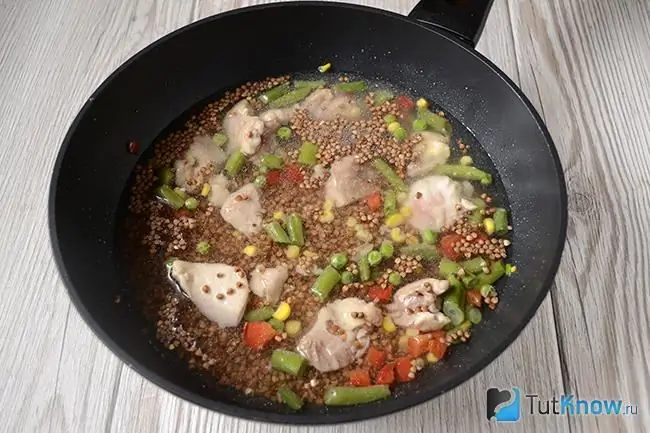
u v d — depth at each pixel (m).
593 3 0.45
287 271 0.33
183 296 0.32
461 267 0.33
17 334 0.33
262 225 0.34
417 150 0.37
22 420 0.30
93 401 0.31
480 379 0.32
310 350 0.30
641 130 0.39
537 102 0.41
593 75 0.42
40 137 0.39
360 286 0.33
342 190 0.35
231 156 0.37
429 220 0.35
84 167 0.32
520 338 0.33
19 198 0.37
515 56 0.42
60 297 0.34
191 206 0.35
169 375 0.28
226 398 0.29
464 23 0.36
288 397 0.29
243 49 0.38
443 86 0.38
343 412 0.25
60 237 0.29
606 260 0.35
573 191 0.37
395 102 0.39
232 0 0.45
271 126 0.38
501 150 0.36
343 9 0.36
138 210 0.35
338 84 0.40
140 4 0.45
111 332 0.26
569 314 0.34
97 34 0.44
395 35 0.37
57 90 0.41
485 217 0.35
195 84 0.38
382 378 0.30
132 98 0.35
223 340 0.31
